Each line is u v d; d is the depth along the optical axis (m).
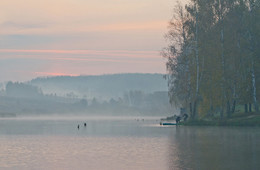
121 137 60.50
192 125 86.56
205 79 86.94
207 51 86.50
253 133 59.78
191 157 35.41
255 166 30.41
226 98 86.00
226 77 84.69
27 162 33.94
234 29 86.88
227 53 85.25
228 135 57.00
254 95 86.56
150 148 43.22
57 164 32.75
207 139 51.66
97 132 76.12
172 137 56.78
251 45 86.69
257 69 86.38
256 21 86.75
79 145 48.25
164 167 30.61
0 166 31.88
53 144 50.03
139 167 30.83
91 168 30.75
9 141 55.34
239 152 38.19
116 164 32.38
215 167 30.17
